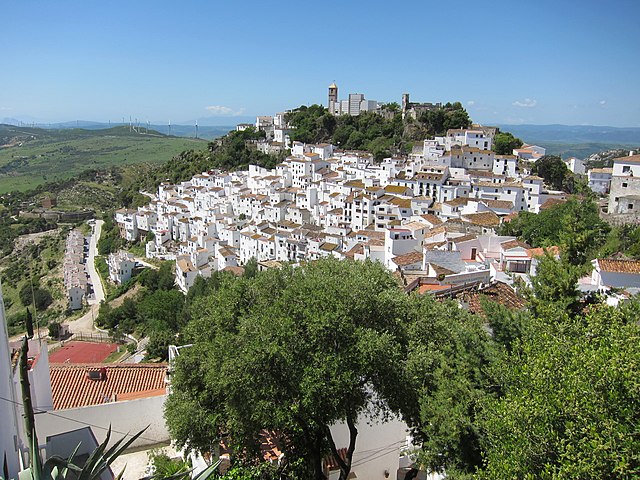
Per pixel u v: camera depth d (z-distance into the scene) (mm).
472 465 20812
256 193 155875
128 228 179375
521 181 111750
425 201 109562
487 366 23219
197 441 25875
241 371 23406
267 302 27266
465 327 27031
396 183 125625
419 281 44094
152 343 60781
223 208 157250
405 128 186125
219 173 187000
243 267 119375
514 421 17438
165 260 151250
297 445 27672
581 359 17391
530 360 19484
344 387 22984
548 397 17359
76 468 13680
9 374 16859
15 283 120438
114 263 143000
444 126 178875
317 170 161500
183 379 27375
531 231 73750
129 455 28234
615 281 37531
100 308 114000
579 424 16141
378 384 25078
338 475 28234
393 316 26984
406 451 27906
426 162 133500
